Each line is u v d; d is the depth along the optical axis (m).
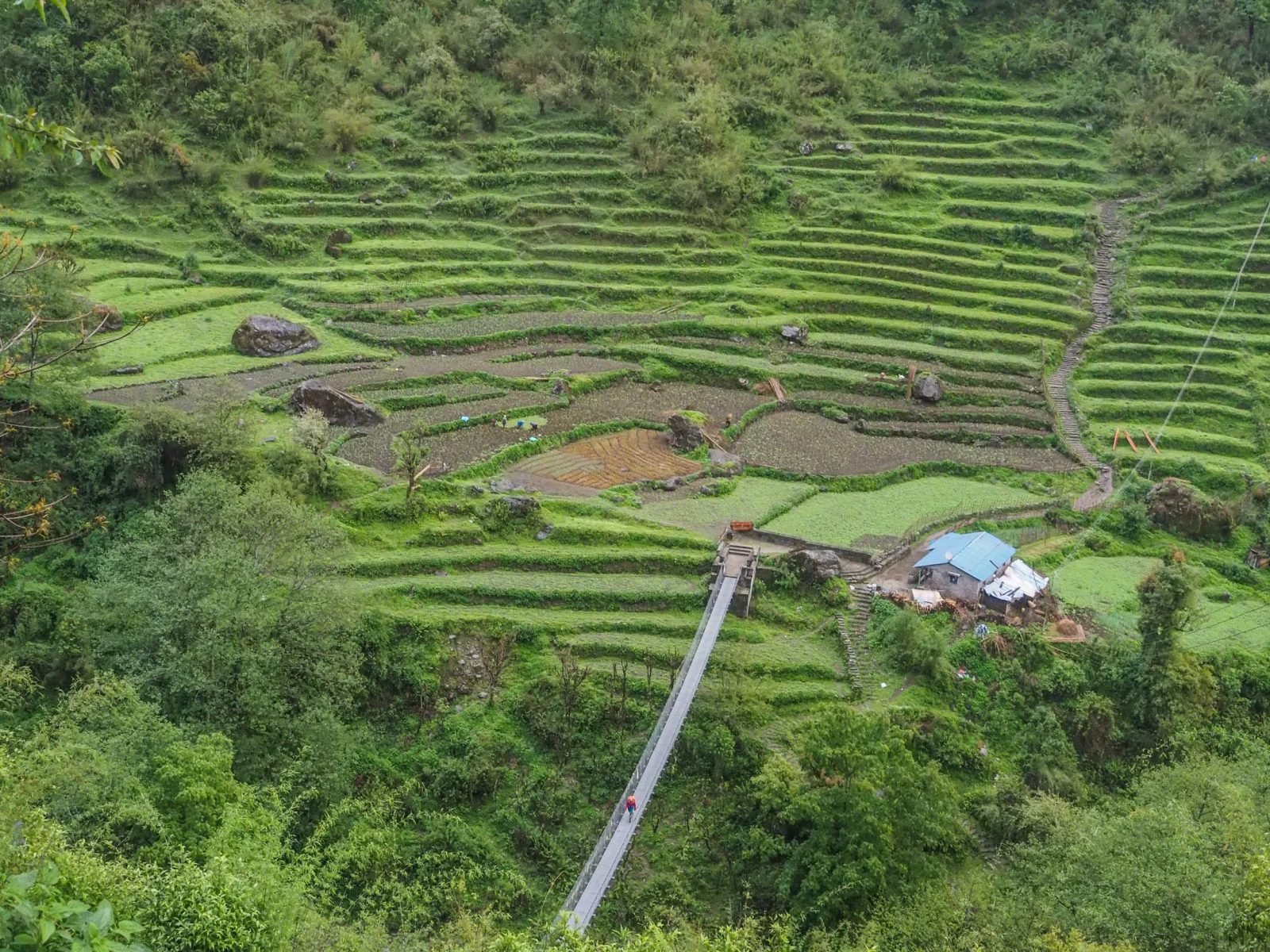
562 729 51.97
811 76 111.88
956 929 40.88
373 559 58.47
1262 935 31.92
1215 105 106.56
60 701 45.75
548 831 48.53
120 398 68.88
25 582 56.72
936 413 79.94
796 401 80.31
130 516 59.22
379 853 44.03
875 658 56.94
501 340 83.69
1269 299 91.88
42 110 96.56
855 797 44.56
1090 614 61.22
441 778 49.72
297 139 99.62
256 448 62.16
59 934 16.86
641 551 61.56
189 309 84.06
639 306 91.00
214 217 93.75
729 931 31.38
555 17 111.12
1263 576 68.56
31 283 59.22
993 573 60.34
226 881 27.09
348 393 73.69
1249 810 42.88
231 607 44.75
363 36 109.50
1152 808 40.31
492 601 57.75
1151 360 87.19
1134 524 70.00
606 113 106.69
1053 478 73.94
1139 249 97.56
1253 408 81.81
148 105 97.19
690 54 111.38
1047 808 48.62
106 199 93.12
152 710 40.06
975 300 91.81
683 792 50.19
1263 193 102.44
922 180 103.88
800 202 101.25
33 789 30.30
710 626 54.53
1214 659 59.78
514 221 98.00
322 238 93.62
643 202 101.06
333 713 47.28
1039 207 101.56
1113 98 110.56
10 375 20.30
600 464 70.50
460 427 71.88
